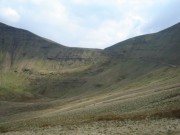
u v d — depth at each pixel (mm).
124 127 45094
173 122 42406
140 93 112125
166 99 66562
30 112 181625
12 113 199500
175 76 168125
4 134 60125
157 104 63281
